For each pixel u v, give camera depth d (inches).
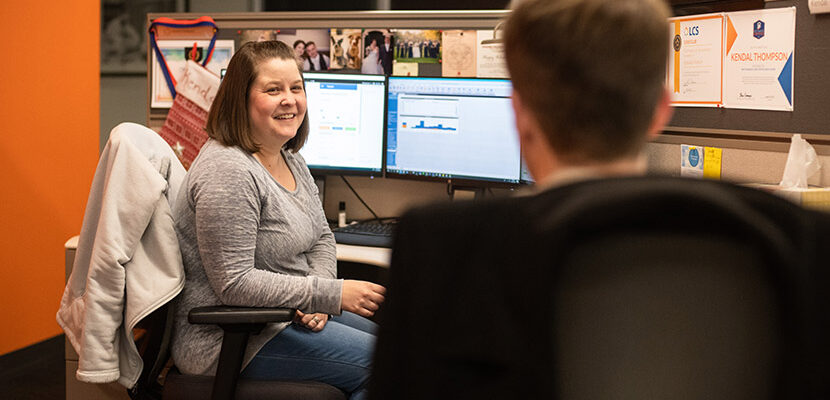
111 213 59.9
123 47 152.2
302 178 71.8
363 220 95.2
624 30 24.0
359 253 78.2
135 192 60.2
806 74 67.4
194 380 61.2
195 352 61.6
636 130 24.6
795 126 68.5
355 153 91.0
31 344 121.8
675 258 22.3
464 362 21.6
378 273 95.3
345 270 96.3
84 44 129.1
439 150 87.9
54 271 126.3
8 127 115.8
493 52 88.9
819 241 22.0
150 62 96.7
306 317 63.5
